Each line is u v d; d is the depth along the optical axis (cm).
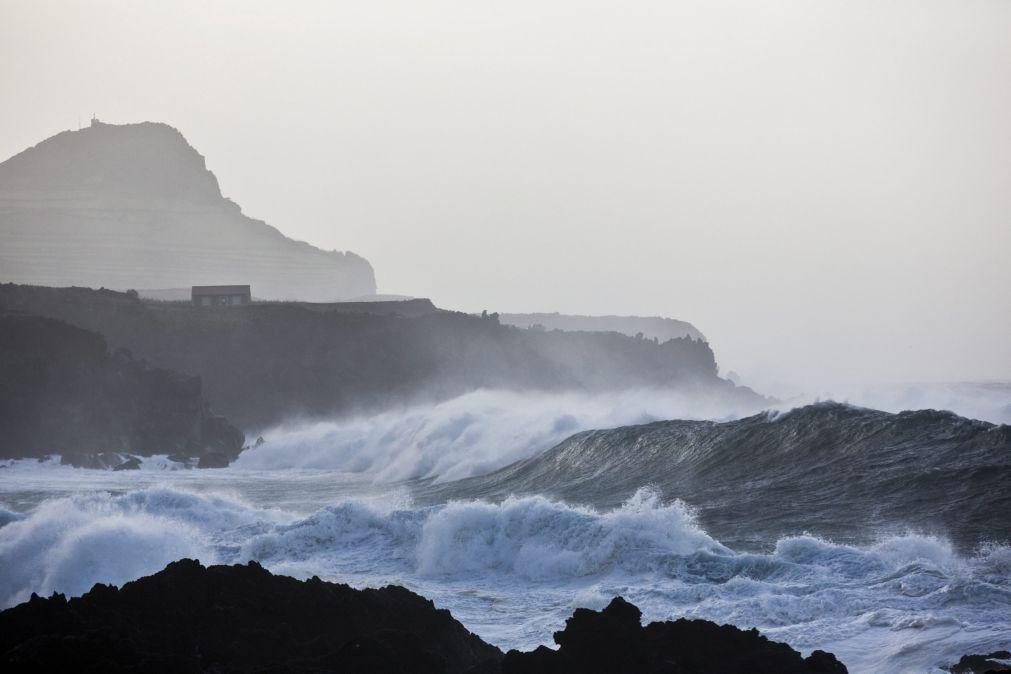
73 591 9512
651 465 16550
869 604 7850
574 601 8862
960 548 10231
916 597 7900
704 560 9556
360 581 10219
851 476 13362
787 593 8394
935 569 8319
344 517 11738
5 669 5562
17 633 6009
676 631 6188
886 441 14175
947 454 13225
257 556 11275
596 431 19075
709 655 6028
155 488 13325
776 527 11762
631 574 9700
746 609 8038
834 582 8500
